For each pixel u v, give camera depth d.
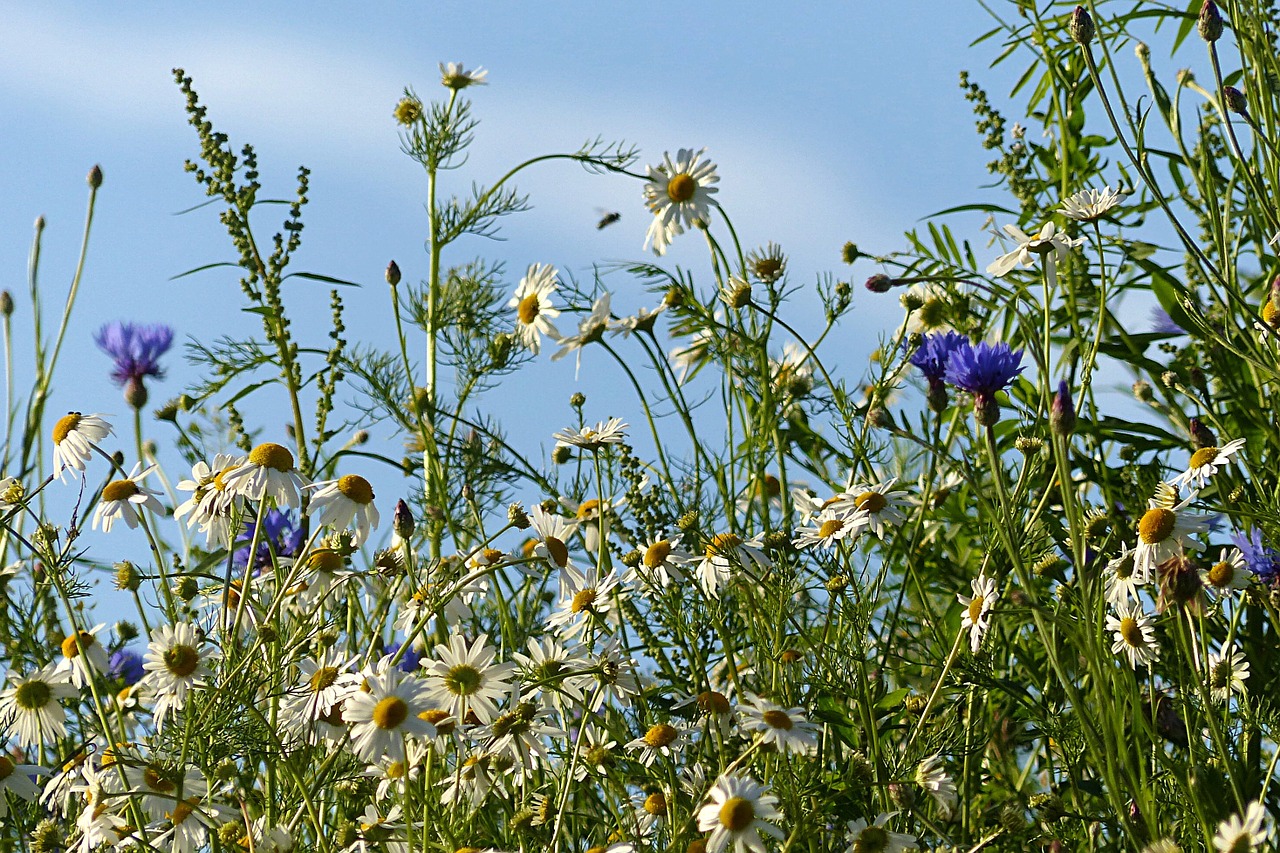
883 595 2.39
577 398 2.38
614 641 2.25
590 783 2.28
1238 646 2.28
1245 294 2.36
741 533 2.39
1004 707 2.33
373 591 2.39
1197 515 2.19
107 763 2.20
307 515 2.28
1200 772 2.17
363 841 2.22
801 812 2.18
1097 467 2.36
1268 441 2.32
